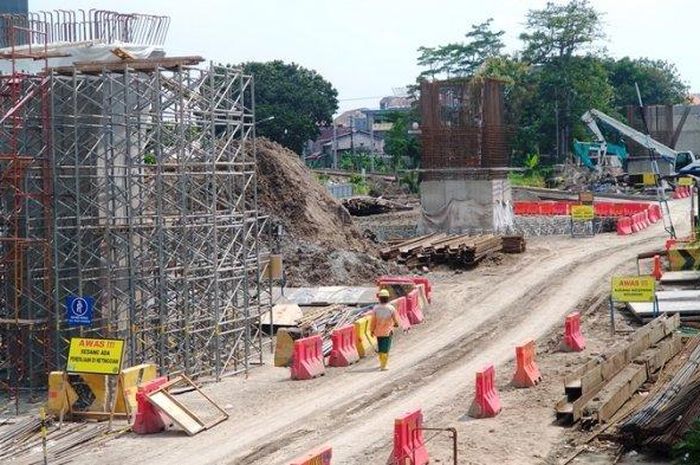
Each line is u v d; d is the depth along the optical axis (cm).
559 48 11788
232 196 3105
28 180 2767
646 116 10581
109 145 2764
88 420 2406
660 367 2647
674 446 1939
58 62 2927
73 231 2791
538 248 5303
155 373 2573
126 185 2712
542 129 11794
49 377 2447
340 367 2898
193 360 2814
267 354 3173
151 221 2791
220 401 2520
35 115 2783
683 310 3356
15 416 2514
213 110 2798
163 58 2728
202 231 2897
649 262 4566
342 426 2245
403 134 11812
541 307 3719
